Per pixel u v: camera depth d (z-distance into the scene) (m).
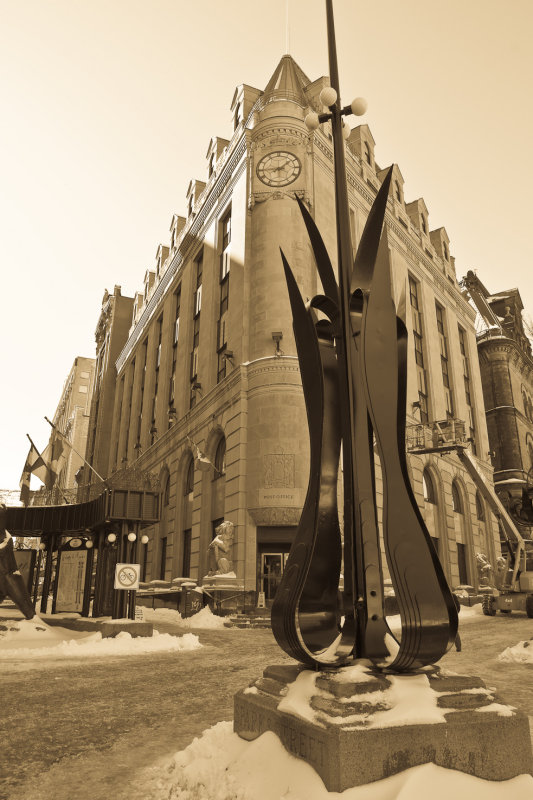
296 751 3.37
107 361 59.00
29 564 21.75
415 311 37.88
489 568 32.09
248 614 20.48
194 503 28.58
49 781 3.92
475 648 12.51
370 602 4.12
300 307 5.12
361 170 34.03
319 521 4.43
